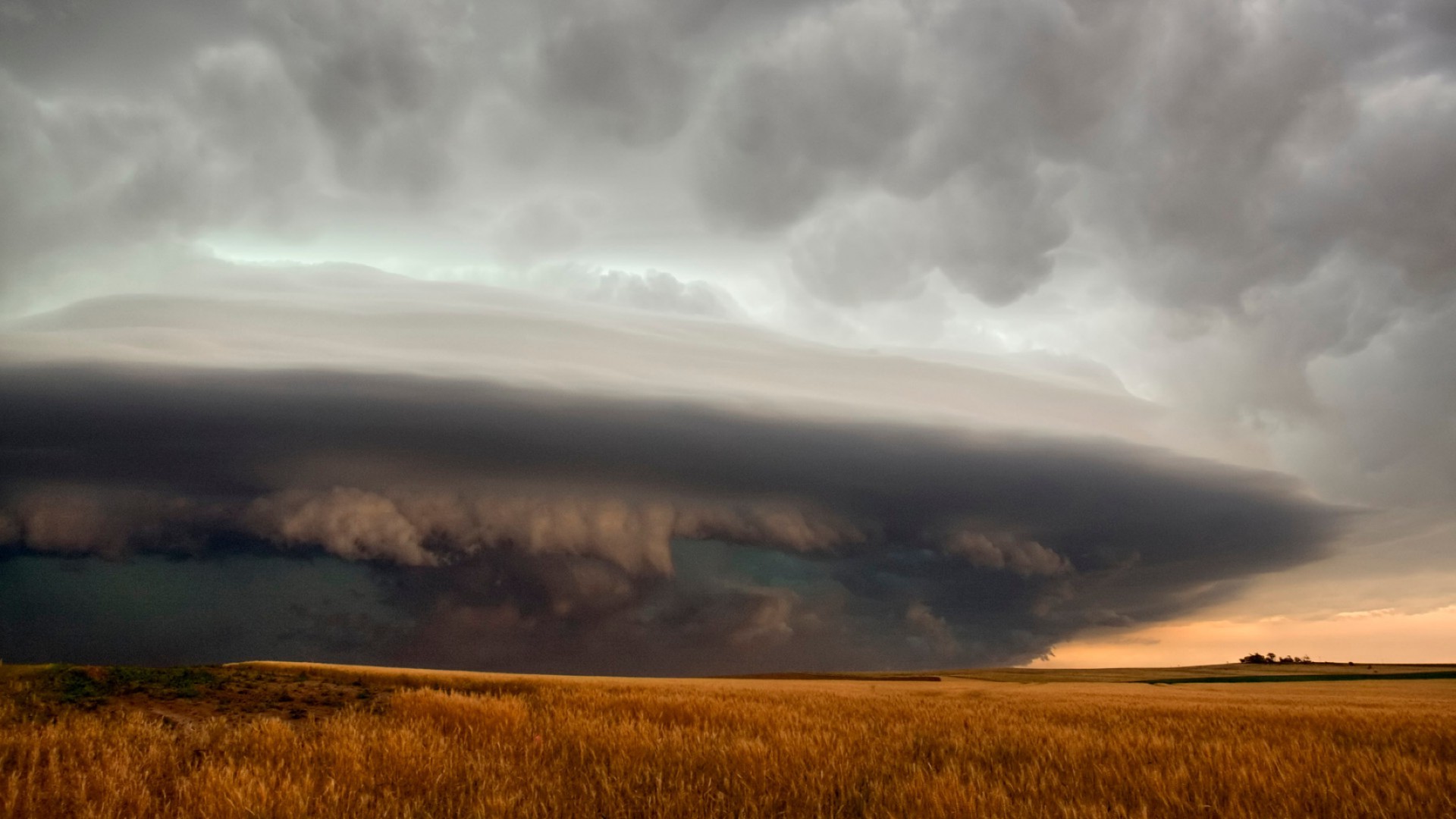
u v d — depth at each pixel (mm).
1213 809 7848
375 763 8750
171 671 21438
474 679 49719
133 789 7586
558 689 25281
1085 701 32000
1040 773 9742
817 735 11922
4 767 8492
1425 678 88750
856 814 7730
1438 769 9695
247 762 8680
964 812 7246
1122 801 8344
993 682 84812
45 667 19750
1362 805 7867
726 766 9008
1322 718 20281
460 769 8742
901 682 73625
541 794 7789
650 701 19125
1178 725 17641
